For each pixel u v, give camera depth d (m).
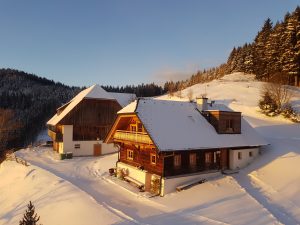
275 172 26.69
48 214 21.50
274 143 33.78
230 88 76.19
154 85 159.50
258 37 96.62
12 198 27.48
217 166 28.12
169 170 25.11
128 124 31.09
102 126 46.75
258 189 24.23
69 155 42.62
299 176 25.14
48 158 43.53
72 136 44.75
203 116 30.30
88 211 20.47
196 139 26.42
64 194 24.61
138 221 18.86
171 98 79.12
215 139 27.72
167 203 22.36
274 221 18.25
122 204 22.59
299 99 57.78
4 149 54.53
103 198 24.08
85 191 25.84
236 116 30.47
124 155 31.94
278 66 73.62
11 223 21.67
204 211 20.16
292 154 29.50
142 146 27.28
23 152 49.34
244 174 27.69
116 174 31.12
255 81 83.06
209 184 25.05
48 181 28.70
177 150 24.11
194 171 26.58
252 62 96.69
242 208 20.27
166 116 27.56
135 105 27.59
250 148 30.28
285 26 77.00
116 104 47.81
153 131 24.97
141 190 26.09
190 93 74.50
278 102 52.66
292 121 48.50
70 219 19.84
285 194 22.77
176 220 18.94
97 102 46.47
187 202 22.08
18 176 33.16
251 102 60.78
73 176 31.67
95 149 46.09
